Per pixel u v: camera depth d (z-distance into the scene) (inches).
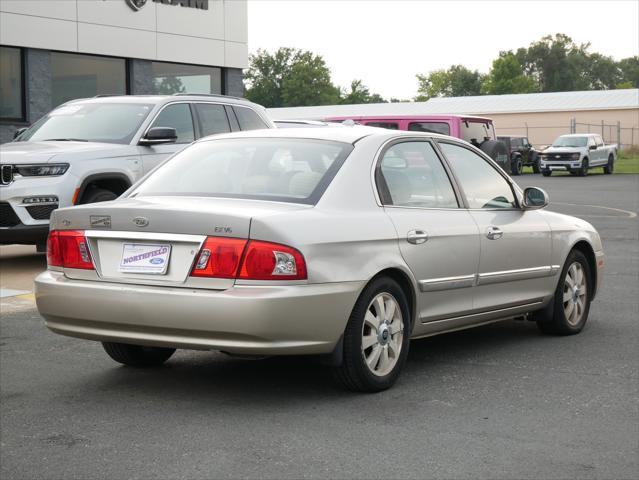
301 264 202.7
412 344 284.5
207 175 235.0
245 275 200.7
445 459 175.8
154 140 450.6
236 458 176.4
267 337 199.9
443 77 6333.7
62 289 216.7
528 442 186.5
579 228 301.9
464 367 252.5
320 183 222.2
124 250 213.3
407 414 205.8
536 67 6983.3
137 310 206.2
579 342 288.8
